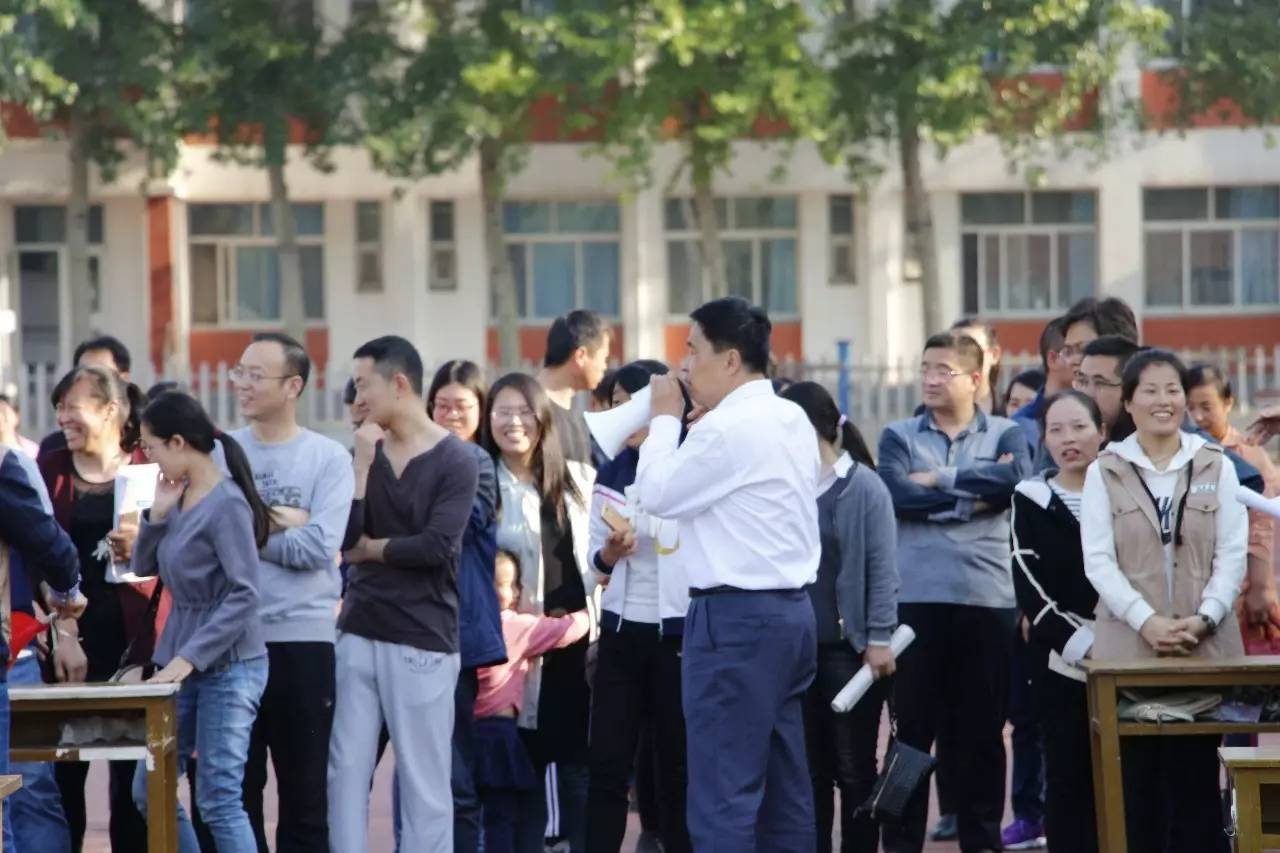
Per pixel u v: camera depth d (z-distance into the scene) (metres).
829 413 16.97
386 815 21.36
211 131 55.88
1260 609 17.23
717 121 53.41
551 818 19.12
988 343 22.06
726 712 14.40
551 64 52.44
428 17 53.44
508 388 17.77
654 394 15.14
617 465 16.98
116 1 52.66
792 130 55.16
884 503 16.84
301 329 57.06
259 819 16.09
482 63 51.69
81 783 17.34
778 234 63.78
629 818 21.56
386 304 63.09
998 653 18.28
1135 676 14.70
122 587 17.03
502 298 57.47
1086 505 15.78
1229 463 15.71
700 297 63.50
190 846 15.42
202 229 63.16
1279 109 55.31
